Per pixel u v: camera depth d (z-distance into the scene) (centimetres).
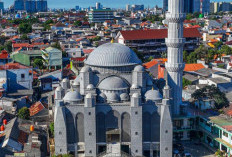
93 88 9319
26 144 8706
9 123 9906
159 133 9019
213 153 9469
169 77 10544
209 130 10069
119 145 8894
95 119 8788
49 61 19450
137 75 9500
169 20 10200
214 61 19650
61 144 8919
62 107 8794
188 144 10200
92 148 8919
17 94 13512
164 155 8900
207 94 11819
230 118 10262
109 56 9819
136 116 8712
